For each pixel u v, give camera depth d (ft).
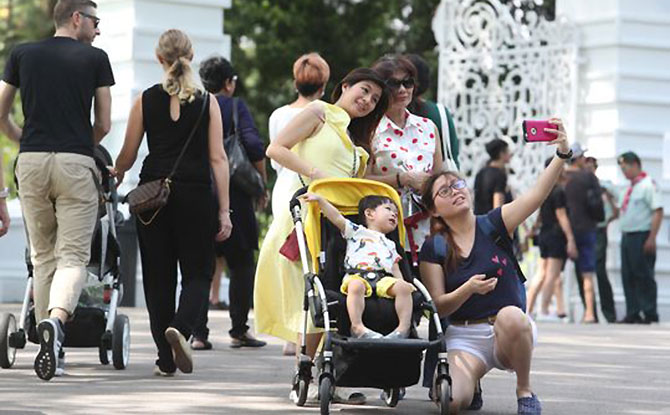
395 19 208.44
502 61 136.67
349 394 61.57
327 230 57.67
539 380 72.33
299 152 60.95
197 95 67.67
